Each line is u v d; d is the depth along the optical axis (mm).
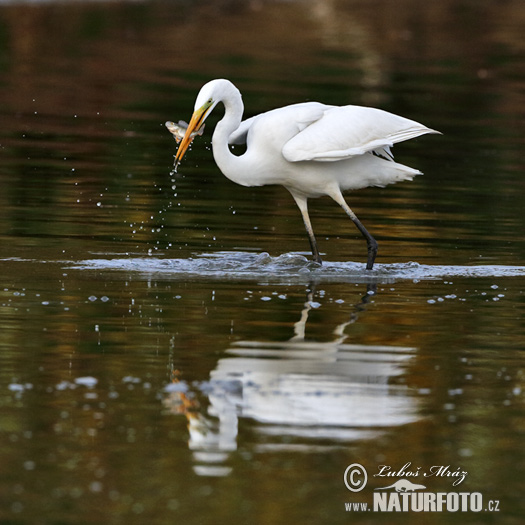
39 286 11492
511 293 11922
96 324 10055
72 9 39688
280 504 6594
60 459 7055
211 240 14305
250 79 28734
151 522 6305
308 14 45219
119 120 23453
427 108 26594
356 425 7742
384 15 46469
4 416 7668
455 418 7926
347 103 25812
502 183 19234
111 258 13031
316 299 11375
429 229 15531
